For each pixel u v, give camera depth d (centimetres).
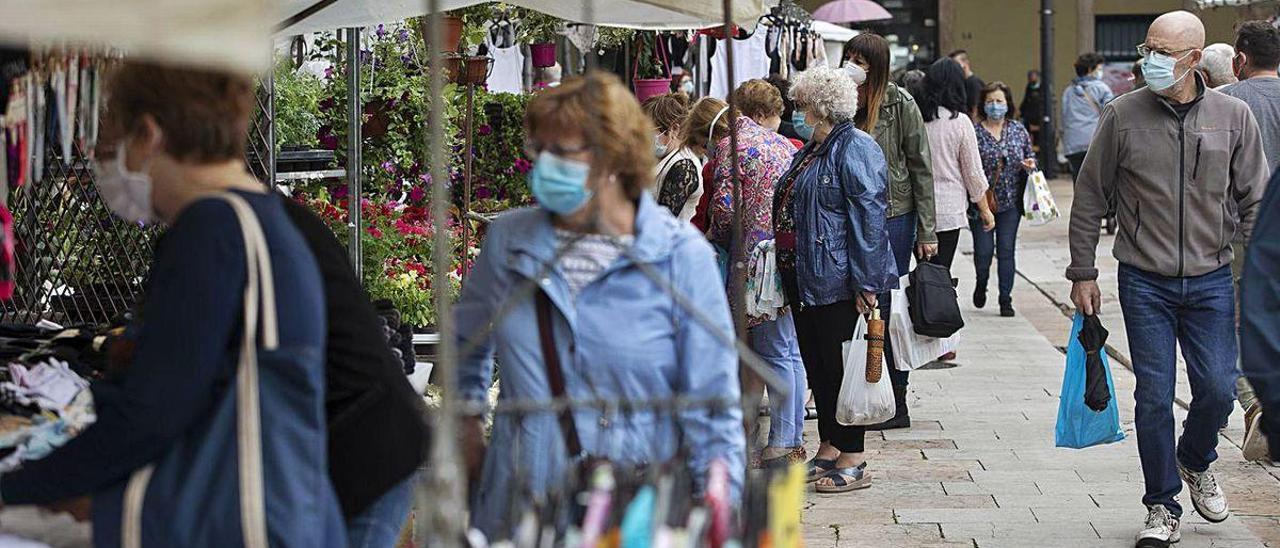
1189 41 1052
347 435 592
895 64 5709
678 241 619
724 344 589
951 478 1344
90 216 1000
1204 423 1112
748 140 1275
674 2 838
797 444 1293
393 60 1638
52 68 582
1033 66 5619
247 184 540
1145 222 1084
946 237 1833
